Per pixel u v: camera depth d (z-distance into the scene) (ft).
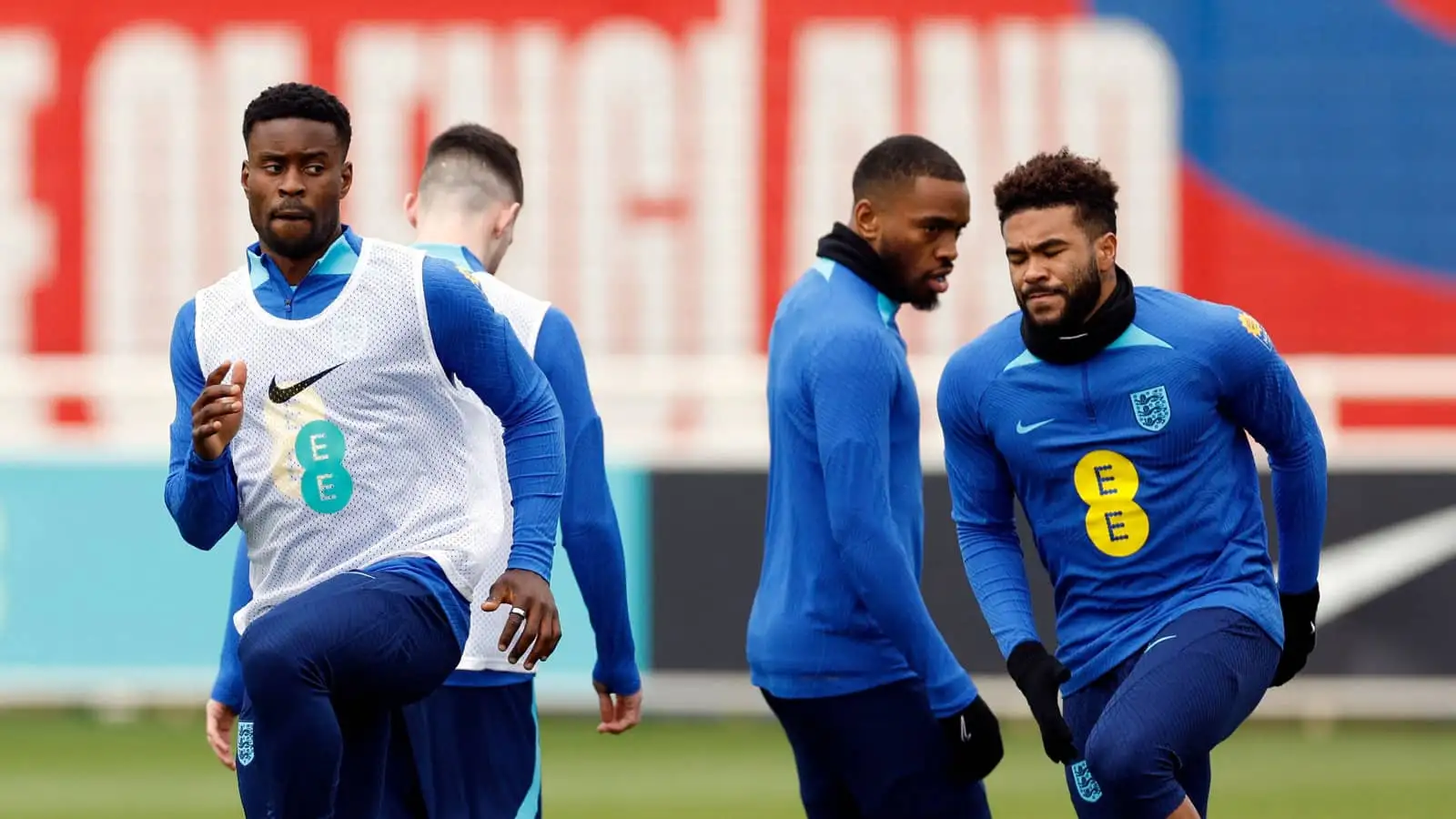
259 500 43.91
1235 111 132.87
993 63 133.28
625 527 110.11
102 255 132.67
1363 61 132.36
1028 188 49.03
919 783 52.03
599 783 96.22
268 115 43.47
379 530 43.62
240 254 133.39
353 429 43.52
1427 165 132.26
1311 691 110.83
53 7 133.28
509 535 50.98
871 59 133.28
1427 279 132.16
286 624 41.39
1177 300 50.55
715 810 88.17
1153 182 133.28
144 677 111.75
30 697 119.96
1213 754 105.09
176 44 133.49
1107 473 49.93
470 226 54.24
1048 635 108.27
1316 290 132.77
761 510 109.70
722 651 109.50
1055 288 48.78
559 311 52.44
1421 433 128.06
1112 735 46.73
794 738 53.98
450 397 44.47
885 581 49.83
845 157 133.18
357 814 44.65
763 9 133.49
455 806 50.75
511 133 133.59
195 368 44.88
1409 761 102.68
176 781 96.94
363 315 43.60
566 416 51.65
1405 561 110.32
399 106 133.80
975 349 51.78
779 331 53.52
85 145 132.98
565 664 106.93
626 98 133.39
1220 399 49.90
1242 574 49.39
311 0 134.00
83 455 112.06
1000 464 52.65
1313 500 51.60
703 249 132.87
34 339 132.46
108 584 111.96
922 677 50.62
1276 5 132.67
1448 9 131.75
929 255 52.65
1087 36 133.18
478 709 51.13
